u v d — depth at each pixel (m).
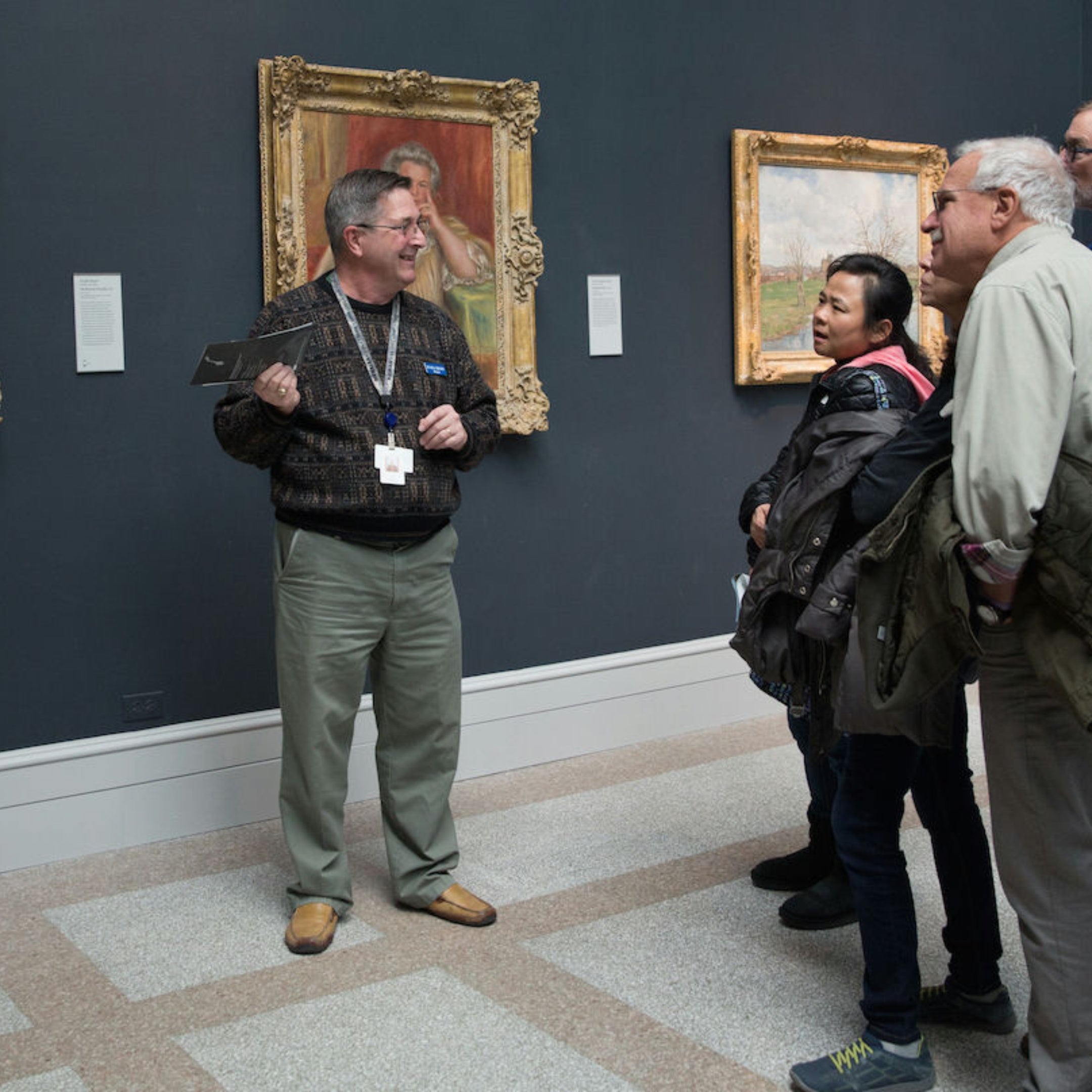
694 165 4.86
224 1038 2.68
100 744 3.77
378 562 3.16
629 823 3.97
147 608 3.86
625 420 4.77
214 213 3.89
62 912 3.36
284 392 2.94
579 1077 2.51
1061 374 1.97
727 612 5.09
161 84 3.78
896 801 2.47
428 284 4.23
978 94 5.71
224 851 3.79
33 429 3.65
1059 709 2.11
